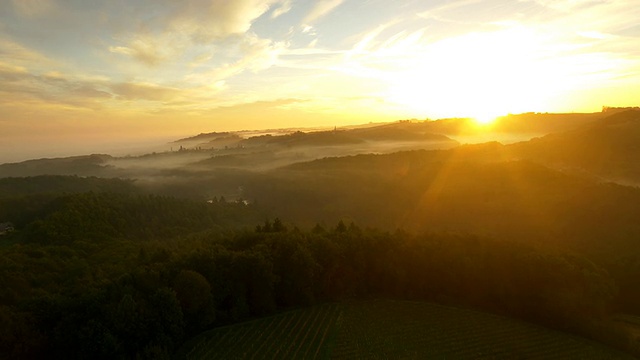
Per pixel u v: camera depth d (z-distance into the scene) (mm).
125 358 50625
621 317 77250
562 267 72750
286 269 72812
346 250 80375
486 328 67250
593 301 71562
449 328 66188
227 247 79562
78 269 85062
